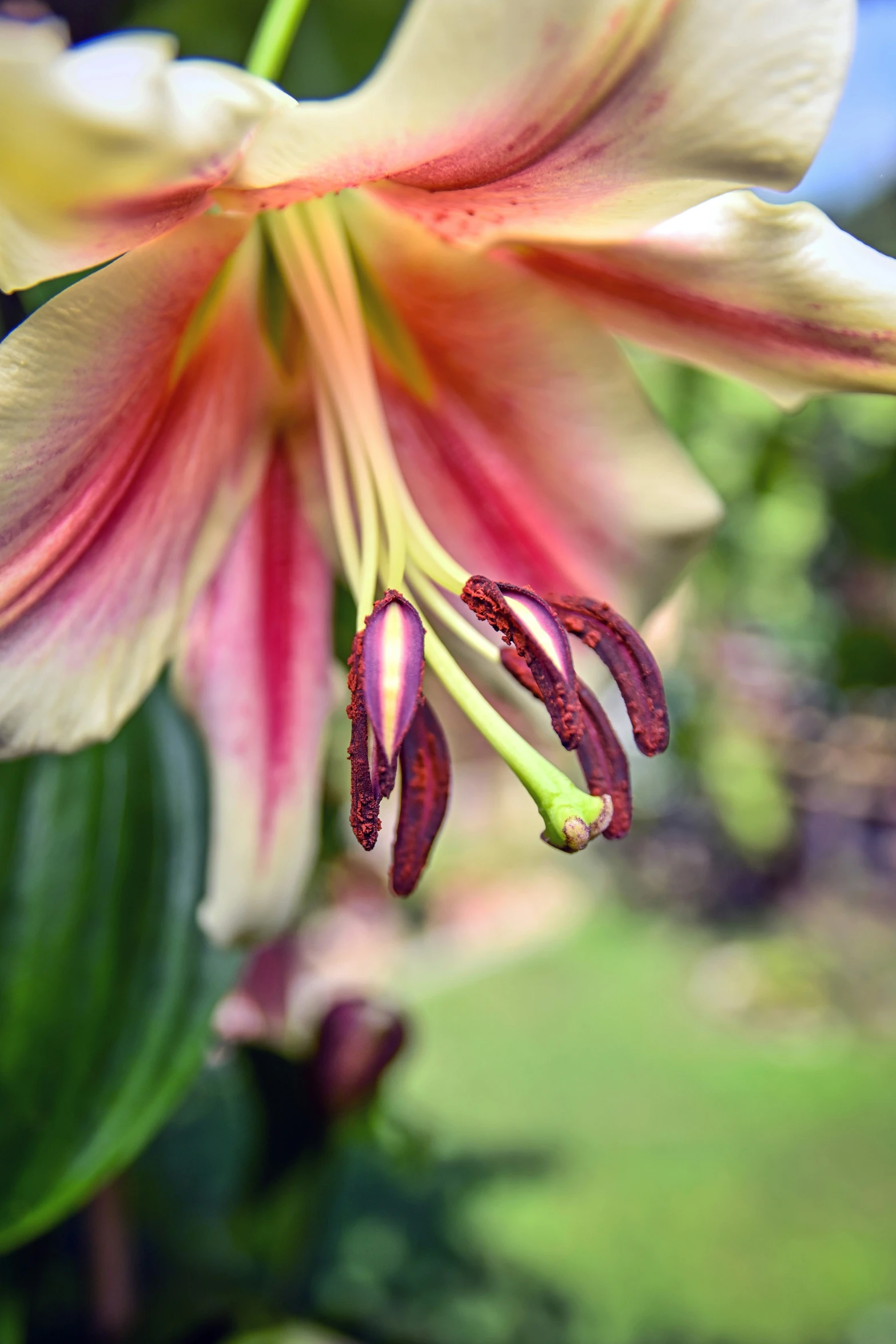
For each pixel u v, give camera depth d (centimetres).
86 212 15
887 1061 154
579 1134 136
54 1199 20
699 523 21
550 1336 60
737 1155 131
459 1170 52
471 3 16
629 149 17
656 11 16
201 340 20
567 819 18
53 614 19
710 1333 100
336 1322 27
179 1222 28
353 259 21
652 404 21
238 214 18
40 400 17
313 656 23
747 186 17
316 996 32
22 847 22
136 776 22
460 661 23
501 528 22
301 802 22
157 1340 25
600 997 178
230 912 22
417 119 17
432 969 188
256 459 21
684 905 211
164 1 27
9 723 19
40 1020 21
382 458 21
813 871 205
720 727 104
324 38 29
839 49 16
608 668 20
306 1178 27
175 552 20
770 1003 170
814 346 20
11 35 14
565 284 21
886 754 197
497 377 22
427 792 20
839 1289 107
